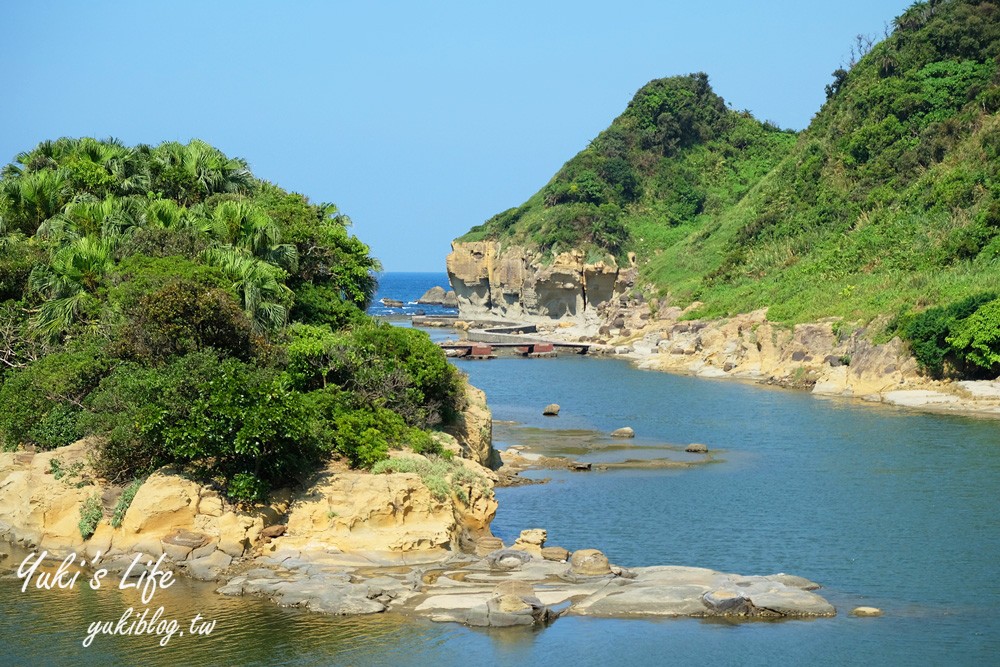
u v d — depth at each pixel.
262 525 44.56
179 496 44.38
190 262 58.16
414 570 42.53
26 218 72.38
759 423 82.25
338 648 36.06
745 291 134.75
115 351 52.38
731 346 120.62
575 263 174.12
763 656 35.50
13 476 50.12
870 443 72.38
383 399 54.78
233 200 70.56
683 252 166.38
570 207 187.88
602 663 34.97
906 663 34.94
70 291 59.91
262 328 56.44
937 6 158.75
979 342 89.00
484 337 165.88
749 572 44.00
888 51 158.38
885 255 120.44
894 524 51.19
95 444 47.44
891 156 141.62
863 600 40.62
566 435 77.88
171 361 50.88
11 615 39.31
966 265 106.88
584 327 171.12
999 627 37.88
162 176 73.75
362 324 67.56
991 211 110.56
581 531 50.41
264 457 46.06
